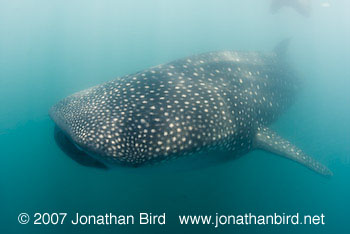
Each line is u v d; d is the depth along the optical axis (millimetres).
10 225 6555
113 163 2996
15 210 6832
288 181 7336
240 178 6895
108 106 3291
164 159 3033
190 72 4137
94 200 6695
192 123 3209
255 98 4777
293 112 7902
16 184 7238
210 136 3322
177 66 4172
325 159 8086
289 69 7270
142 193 6555
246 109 4273
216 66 4535
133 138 2912
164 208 6328
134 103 3268
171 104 3285
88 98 3678
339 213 7500
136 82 3684
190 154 3221
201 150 3303
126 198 6562
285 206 7098
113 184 6699
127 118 3049
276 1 13594
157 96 3381
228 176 6824
